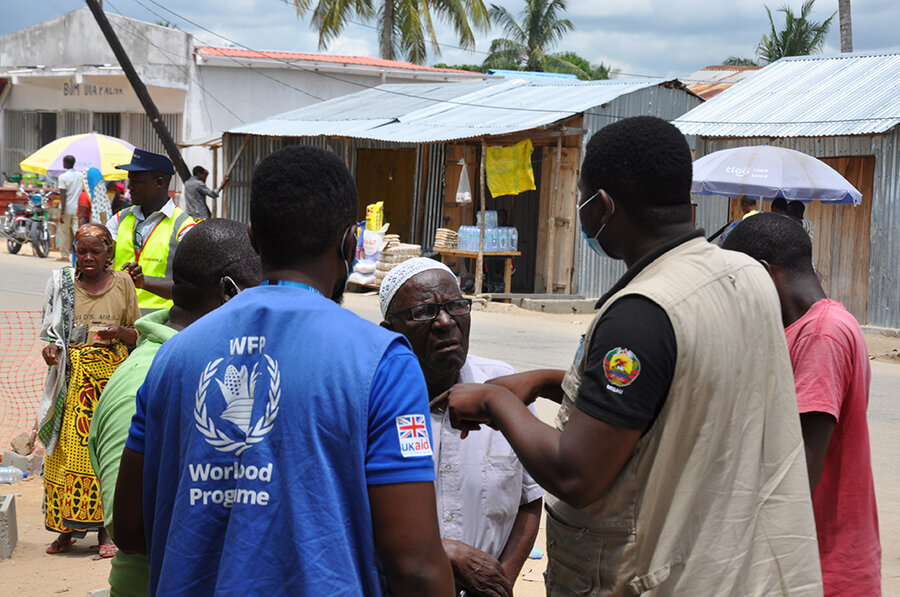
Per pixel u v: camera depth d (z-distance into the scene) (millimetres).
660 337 1971
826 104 14820
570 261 15727
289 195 1942
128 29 24047
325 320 1874
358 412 1792
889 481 6574
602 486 2000
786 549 2053
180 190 23656
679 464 2020
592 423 1984
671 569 2018
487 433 2777
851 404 2783
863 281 14578
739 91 16391
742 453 2035
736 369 2023
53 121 27812
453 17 35562
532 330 13094
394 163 19922
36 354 10258
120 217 5805
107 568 5078
